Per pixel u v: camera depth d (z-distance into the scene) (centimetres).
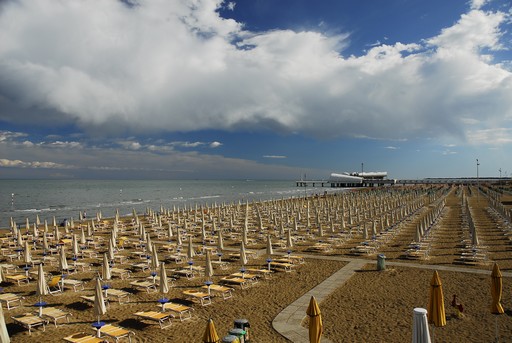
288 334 1339
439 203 5350
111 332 1316
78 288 1981
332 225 3538
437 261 2377
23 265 2531
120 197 12044
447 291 1766
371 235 3347
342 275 2119
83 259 2709
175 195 13412
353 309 1577
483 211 5125
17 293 1900
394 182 19150
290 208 5516
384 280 1995
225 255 2755
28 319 1461
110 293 1745
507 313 1463
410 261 2406
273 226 4116
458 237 3228
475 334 1285
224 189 19600
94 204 9125
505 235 3181
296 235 3556
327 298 1733
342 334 1330
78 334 1308
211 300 1747
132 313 1602
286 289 1886
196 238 3572
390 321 1436
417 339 852
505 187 11519
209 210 5406
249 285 1972
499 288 1164
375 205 5634
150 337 1352
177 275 2217
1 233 4175
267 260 2219
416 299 1675
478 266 2220
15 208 7950
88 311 1633
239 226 4250
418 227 2755
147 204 9181
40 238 3538
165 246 2986
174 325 1459
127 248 3128
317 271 2228
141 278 2172
